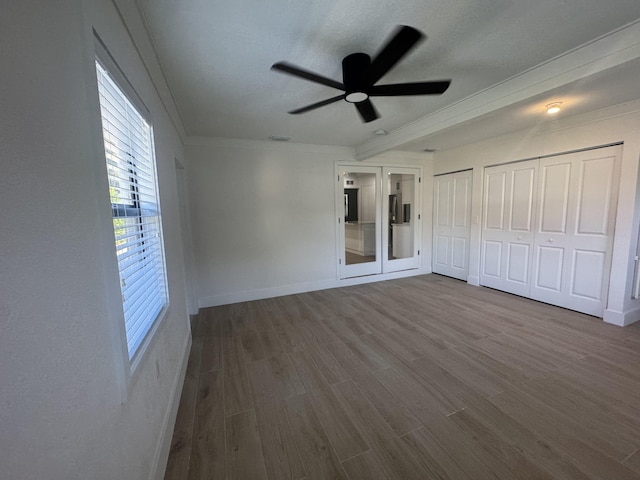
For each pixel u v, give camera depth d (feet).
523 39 5.50
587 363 7.25
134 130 4.83
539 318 10.18
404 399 6.10
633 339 8.46
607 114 9.20
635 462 4.46
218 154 12.16
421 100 8.34
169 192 7.24
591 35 5.41
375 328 9.78
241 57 5.96
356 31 5.20
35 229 1.93
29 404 1.76
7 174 1.71
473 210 14.35
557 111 9.21
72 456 2.15
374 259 16.15
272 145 13.07
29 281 1.84
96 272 2.76
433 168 16.84
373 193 15.74
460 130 11.70
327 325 10.16
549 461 4.52
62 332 2.15
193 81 6.93
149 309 4.93
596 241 9.93
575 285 10.63
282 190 13.46
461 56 6.07
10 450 1.59
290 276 13.98
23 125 1.86
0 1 1.70
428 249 17.38
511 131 11.87
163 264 5.85
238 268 12.89
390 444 4.95
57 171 2.22
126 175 4.35
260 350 8.44
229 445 5.01
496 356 7.71
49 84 2.17
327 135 12.14
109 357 2.91
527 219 12.05
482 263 14.21
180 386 6.47
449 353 7.95
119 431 3.03
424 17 4.84
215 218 12.32
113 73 3.64
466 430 5.21
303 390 6.51
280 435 5.22
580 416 5.45
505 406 5.79
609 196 9.52
